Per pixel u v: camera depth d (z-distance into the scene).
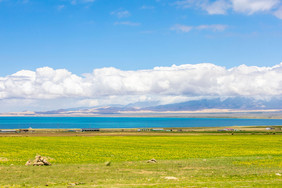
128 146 92.69
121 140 120.56
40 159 43.53
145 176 33.50
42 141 113.75
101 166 41.97
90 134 168.12
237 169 38.81
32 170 37.78
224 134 171.00
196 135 160.12
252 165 42.75
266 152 72.38
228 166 41.72
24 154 66.75
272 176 33.28
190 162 46.50
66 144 100.12
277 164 44.03
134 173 35.66
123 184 27.67
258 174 34.66
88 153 69.94
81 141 114.56
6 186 27.73
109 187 25.70
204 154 67.69
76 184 28.66
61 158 58.38
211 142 110.88
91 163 49.56
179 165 42.81
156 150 79.12
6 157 59.78
